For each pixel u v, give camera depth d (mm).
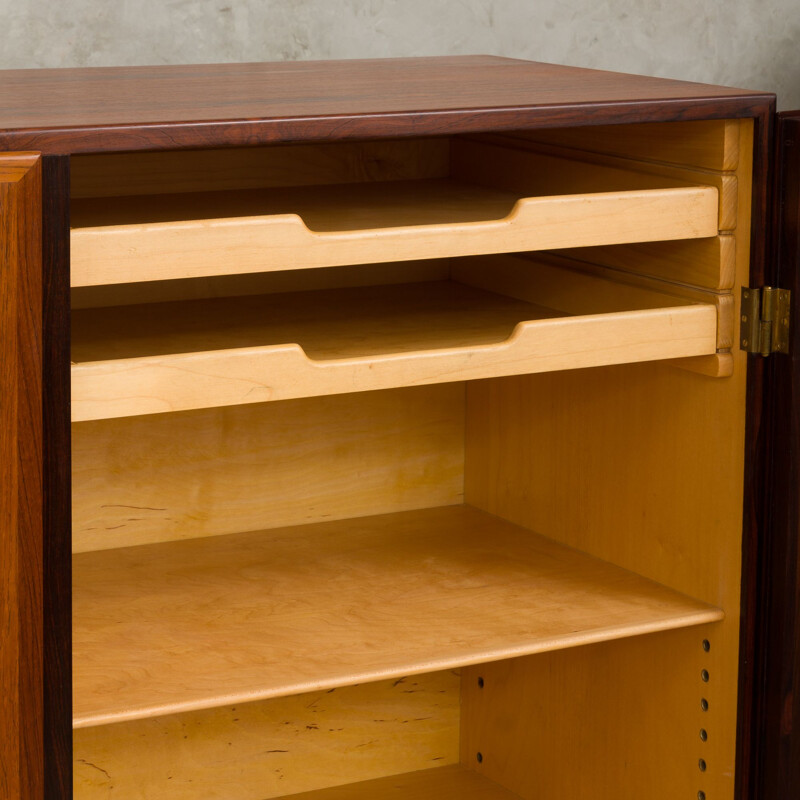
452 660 1352
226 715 1755
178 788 1746
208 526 1712
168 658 1349
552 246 1266
